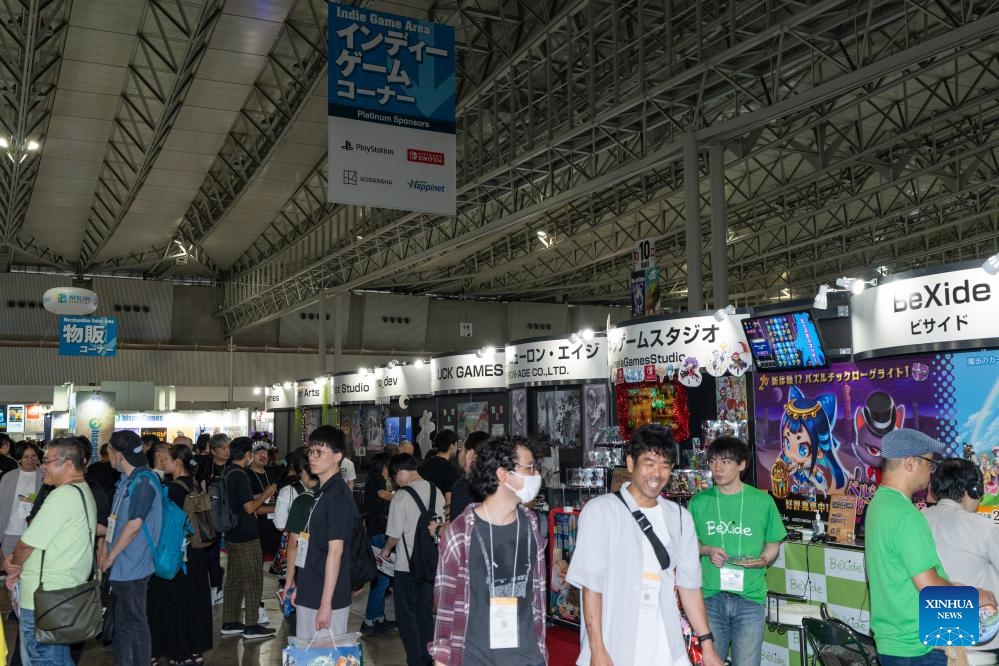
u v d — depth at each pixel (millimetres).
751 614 3660
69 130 15469
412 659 4785
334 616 3631
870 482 5480
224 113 14117
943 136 16828
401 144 7520
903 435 2809
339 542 3568
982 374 4953
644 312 10047
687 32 11328
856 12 8758
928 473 2830
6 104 13812
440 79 7746
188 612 5188
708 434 6219
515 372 10703
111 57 12727
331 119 7234
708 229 22016
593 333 9875
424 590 4863
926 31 10062
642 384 7953
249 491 6270
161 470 5125
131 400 21188
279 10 10867
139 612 4344
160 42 12391
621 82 12164
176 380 28547
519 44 12336
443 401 13375
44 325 27312
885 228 24016
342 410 17312
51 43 12016
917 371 5273
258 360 29688
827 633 3156
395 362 15172
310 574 3652
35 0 9672
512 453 2596
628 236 23031
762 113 9008
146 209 19625
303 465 4672
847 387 5680
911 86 14406
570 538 5938
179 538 4586
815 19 9750
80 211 20984
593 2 10914
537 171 13312
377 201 7375
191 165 16547
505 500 2633
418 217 17078
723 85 11375
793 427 6012
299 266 22828
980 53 13172
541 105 14219
